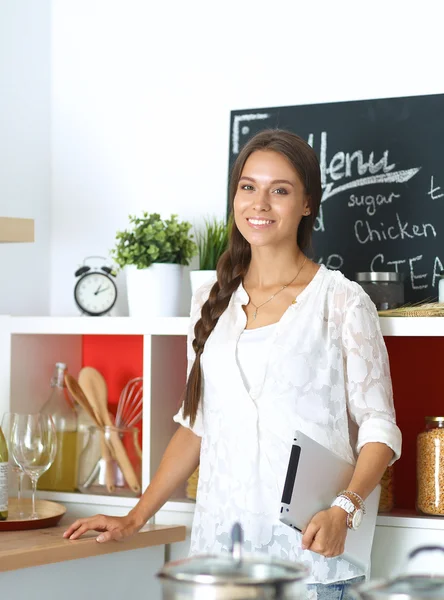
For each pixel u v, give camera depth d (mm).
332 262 2379
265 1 2498
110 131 2686
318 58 2432
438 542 1979
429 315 1987
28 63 2678
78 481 2373
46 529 2062
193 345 1968
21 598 1854
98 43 2707
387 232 2326
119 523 1930
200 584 813
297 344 1813
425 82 2316
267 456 1785
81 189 2725
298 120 2436
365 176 2355
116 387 2680
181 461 2020
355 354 1808
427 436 2047
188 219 2582
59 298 2736
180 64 2602
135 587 2154
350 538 1799
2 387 2416
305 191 1927
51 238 2742
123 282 2650
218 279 1983
